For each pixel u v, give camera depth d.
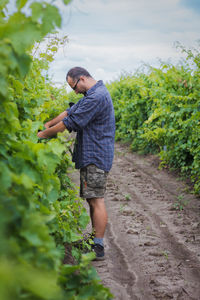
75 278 1.81
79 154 3.54
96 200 3.55
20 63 1.24
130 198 6.05
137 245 3.98
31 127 2.18
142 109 11.01
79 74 3.50
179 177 7.48
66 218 3.14
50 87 4.98
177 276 3.22
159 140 8.72
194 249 3.87
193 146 6.72
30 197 1.46
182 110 7.12
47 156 1.56
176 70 7.88
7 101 1.40
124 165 9.08
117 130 13.84
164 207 5.54
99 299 1.66
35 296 1.03
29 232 1.19
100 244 3.54
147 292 2.93
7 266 0.91
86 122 3.36
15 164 1.50
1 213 1.04
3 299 0.83
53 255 1.36
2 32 1.17
